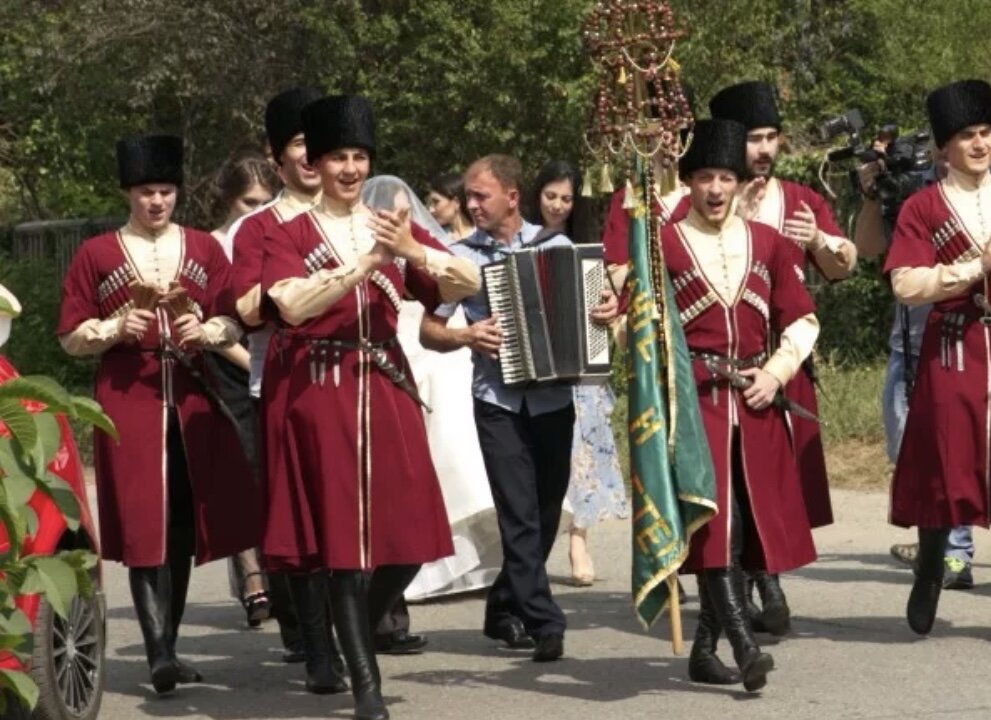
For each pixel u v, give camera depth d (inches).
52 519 295.3
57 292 952.3
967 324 360.5
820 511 382.3
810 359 382.9
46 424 259.8
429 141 878.4
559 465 367.6
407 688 345.4
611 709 321.7
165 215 354.9
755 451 330.0
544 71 844.6
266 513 324.2
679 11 848.9
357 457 317.4
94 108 949.2
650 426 320.5
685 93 377.1
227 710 336.5
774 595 370.0
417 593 434.6
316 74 892.0
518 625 378.6
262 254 327.3
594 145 334.0
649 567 320.2
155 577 349.7
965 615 400.5
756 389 328.2
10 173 1186.0
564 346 356.2
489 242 373.4
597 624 405.4
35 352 932.0
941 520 362.0
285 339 324.2
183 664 363.6
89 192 1149.1
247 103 904.3
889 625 391.5
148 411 347.6
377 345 322.7
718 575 323.3
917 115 898.1
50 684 301.3
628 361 326.6
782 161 820.6
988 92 361.7
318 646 348.8
